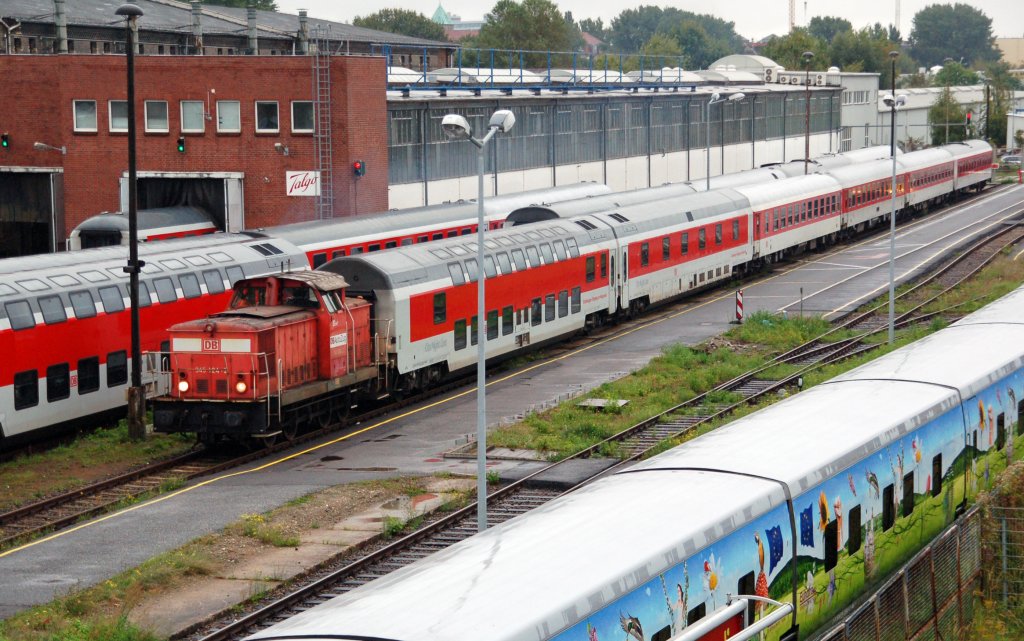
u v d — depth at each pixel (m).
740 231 58.22
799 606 16.52
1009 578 19.33
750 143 99.62
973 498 22.75
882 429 19.23
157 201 59.31
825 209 68.56
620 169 83.56
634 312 49.94
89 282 32.78
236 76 57.22
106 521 24.75
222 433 30.05
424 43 104.31
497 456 29.64
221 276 37.41
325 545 23.11
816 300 53.16
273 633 11.68
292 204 57.69
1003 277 57.12
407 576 13.10
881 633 15.30
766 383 38.00
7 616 19.42
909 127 141.38
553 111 76.06
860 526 18.30
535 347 42.75
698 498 15.56
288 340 30.44
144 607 20.00
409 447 30.67
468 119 68.50
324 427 32.75
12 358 29.86
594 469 27.92
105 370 33.03
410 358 35.31
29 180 61.50
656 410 33.94
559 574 12.97
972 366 24.14
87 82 58.78
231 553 22.69
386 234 47.59
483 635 11.36
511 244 40.94
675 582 13.88
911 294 53.97
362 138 57.47
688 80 100.88
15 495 26.77
